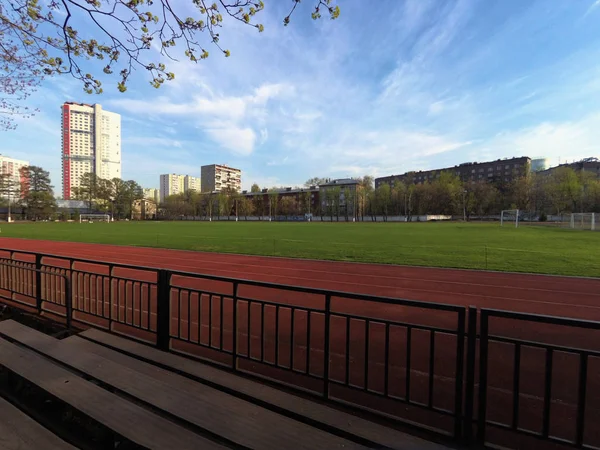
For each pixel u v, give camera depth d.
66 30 4.38
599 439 2.78
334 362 4.30
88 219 90.38
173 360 3.43
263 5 3.77
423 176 132.38
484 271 11.83
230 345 4.82
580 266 12.59
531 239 24.56
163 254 16.48
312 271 11.81
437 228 42.50
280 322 6.00
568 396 3.51
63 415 2.78
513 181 79.56
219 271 11.83
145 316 6.31
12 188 80.38
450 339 5.17
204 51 4.45
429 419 3.04
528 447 2.69
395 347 4.86
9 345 3.46
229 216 107.75
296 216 99.69
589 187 60.91
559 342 5.19
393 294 8.65
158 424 2.20
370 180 100.12
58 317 5.96
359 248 18.61
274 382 3.24
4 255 16.02
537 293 8.74
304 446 2.03
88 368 3.01
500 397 3.48
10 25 4.44
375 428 2.33
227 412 2.37
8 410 2.49
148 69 4.69
